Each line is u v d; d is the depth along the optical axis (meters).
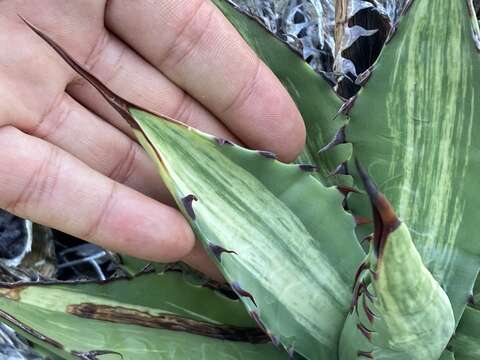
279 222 0.11
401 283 0.08
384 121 0.11
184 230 0.12
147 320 0.12
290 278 0.11
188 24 0.14
